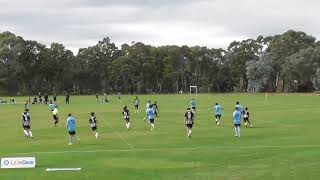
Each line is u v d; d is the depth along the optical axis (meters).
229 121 59.28
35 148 36.78
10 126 57.59
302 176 24.22
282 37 191.62
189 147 35.66
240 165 27.61
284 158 29.58
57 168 27.25
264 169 26.22
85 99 143.38
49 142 40.75
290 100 115.75
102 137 43.81
